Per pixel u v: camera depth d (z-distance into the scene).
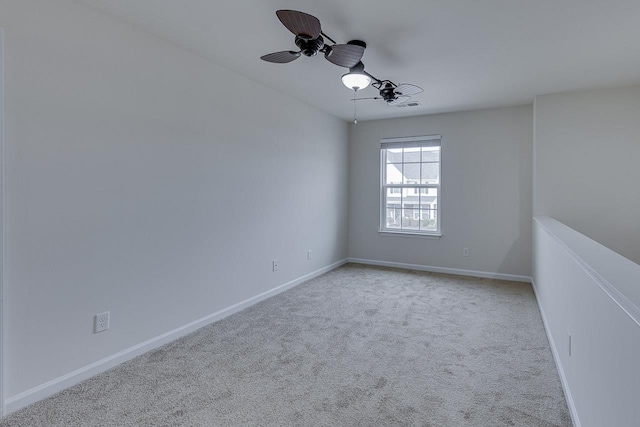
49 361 2.06
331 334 2.97
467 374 2.33
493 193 4.82
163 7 2.22
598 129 3.88
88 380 2.22
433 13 2.27
